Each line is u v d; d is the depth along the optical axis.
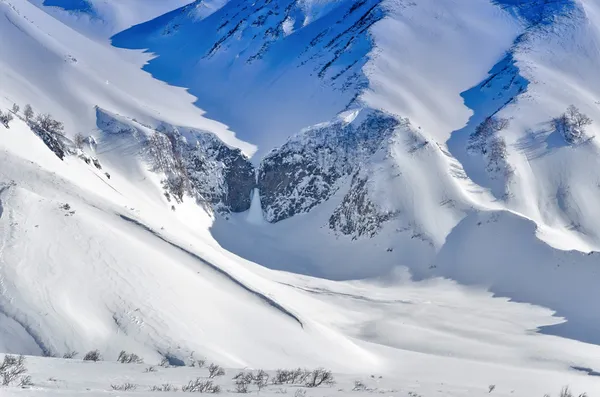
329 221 92.44
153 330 28.92
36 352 25.11
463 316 60.97
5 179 40.41
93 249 33.62
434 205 85.81
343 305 61.78
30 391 9.17
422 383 19.95
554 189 90.62
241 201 101.00
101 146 92.25
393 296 68.94
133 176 87.56
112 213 41.88
